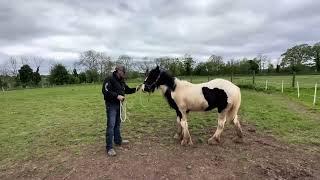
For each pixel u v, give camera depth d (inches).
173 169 236.5
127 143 302.4
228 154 266.7
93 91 1147.3
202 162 248.5
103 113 526.3
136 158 259.8
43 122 461.4
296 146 293.1
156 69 292.5
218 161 250.8
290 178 224.5
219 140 295.6
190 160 252.8
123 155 268.1
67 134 364.5
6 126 445.1
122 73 269.9
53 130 393.4
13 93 1311.5
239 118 428.1
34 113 569.9
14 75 2417.6
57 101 783.7
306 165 246.4
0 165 268.5
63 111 577.3
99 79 2450.8
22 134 381.7
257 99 679.7
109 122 268.5
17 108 666.2
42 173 244.4
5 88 2033.7
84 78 2415.1
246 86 1039.6
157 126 385.7
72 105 673.0
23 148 315.3
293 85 912.9
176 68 1967.3
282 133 341.7
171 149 281.4
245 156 262.2
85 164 252.8
